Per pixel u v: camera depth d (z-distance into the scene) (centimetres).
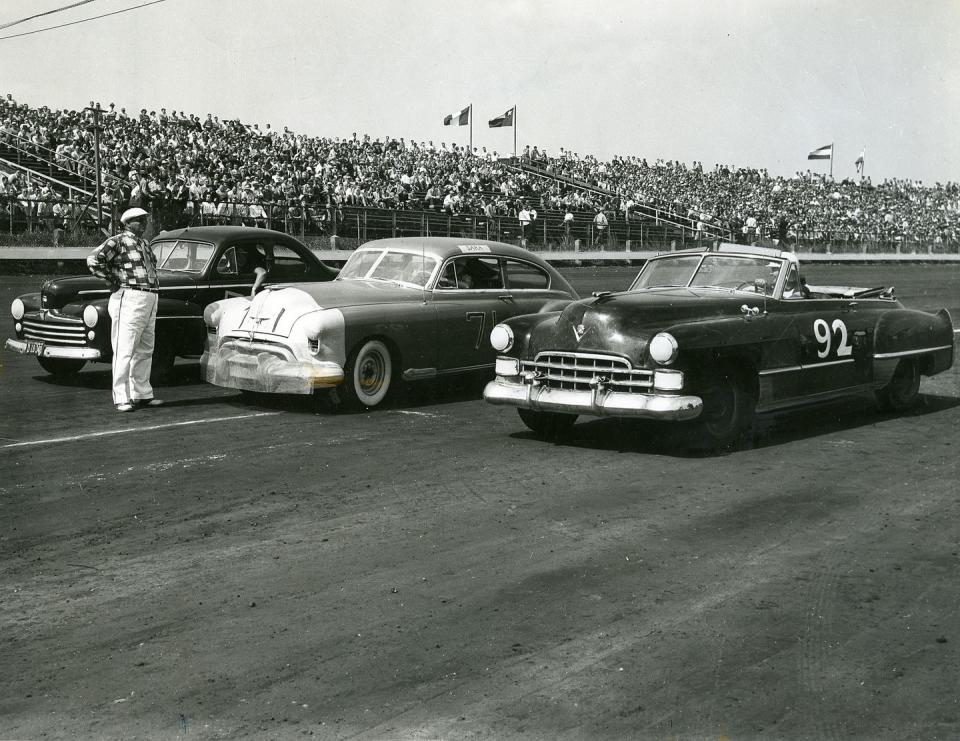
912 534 492
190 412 823
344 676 331
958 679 329
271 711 307
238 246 993
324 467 628
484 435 735
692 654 348
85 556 454
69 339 945
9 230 2228
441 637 363
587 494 565
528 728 297
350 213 2856
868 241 5153
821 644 357
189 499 550
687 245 4203
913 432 761
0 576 428
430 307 876
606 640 360
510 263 961
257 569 437
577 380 671
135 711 307
